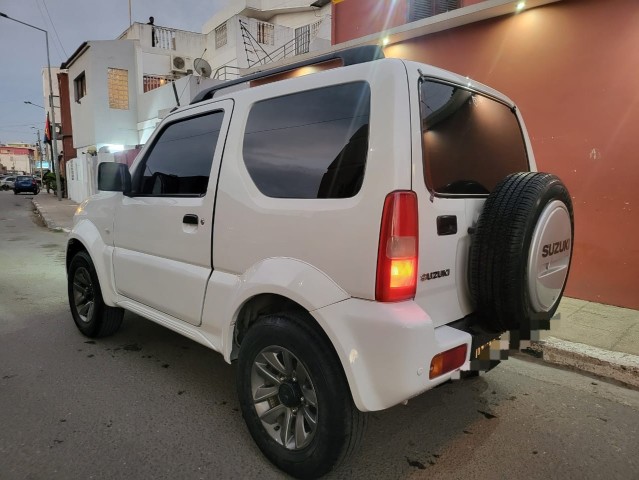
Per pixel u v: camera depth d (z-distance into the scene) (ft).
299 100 8.27
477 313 8.48
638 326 15.43
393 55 24.50
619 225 17.74
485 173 9.45
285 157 8.29
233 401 10.94
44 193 128.47
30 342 14.61
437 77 8.02
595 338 14.24
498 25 20.48
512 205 7.73
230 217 8.97
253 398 8.58
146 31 75.51
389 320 6.66
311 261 7.55
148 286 11.36
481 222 7.97
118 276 12.60
